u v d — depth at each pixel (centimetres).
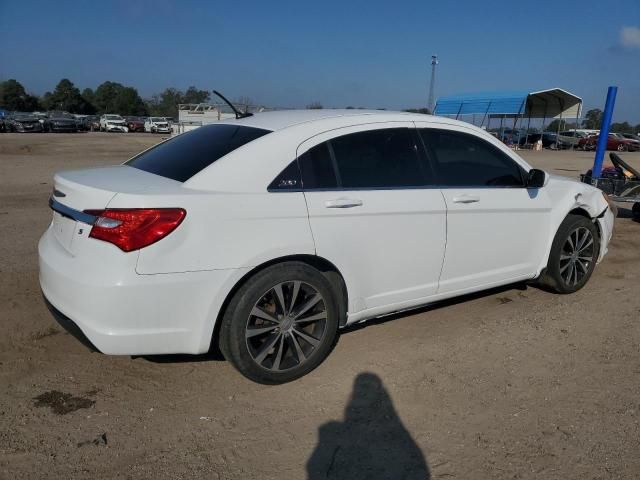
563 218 496
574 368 384
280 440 299
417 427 312
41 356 383
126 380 356
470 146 439
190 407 328
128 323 303
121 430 303
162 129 4900
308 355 361
